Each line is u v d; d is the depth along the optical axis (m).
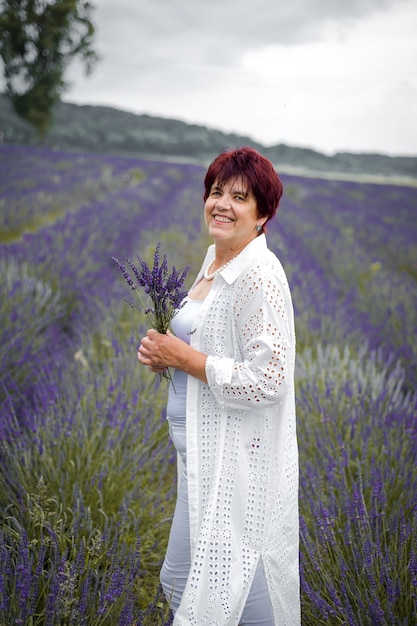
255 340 1.55
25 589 1.67
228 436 1.65
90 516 2.21
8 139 49.44
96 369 3.54
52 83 34.66
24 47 34.03
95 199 14.02
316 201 19.66
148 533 2.42
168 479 3.05
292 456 1.71
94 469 2.53
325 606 1.86
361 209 17.86
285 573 1.70
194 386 1.68
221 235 1.68
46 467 2.43
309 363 3.73
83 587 1.81
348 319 5.27
